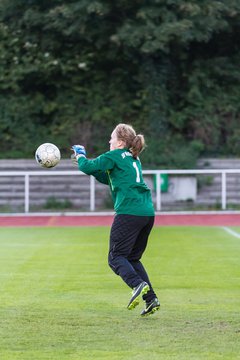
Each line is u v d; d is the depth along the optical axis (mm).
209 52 72062
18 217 55094
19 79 69562
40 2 64750
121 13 63094
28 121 69562
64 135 69000
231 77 71875
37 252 33594
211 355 15820
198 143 67125
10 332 17984
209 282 25375
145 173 56594
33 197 62844
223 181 56469
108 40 65062
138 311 20453
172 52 68000
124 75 71188
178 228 45969
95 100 70562
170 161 64188
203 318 19516
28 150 68062
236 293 23344
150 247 35375
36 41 68562
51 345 16766
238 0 63812
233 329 18234
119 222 18906
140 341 17062
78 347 16562
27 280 25719
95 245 36406
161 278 26203
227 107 70438
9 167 65062
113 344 16797
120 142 19344
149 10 61438
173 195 61969
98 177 19656
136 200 18922
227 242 37625
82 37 65312
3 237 40906
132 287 18578
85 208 61688
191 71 70562
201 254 32719
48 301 21875
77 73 71062
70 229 46094
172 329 18234
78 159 19047
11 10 65875
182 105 70312
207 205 61656
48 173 55250
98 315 19906
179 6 61625
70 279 25938
